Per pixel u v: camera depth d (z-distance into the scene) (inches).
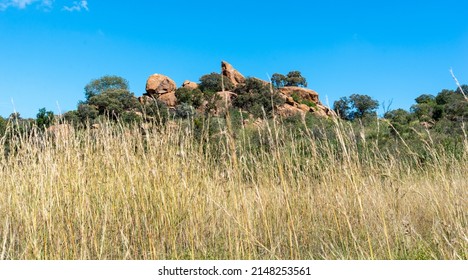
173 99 1238.9
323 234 173.2
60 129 206.8
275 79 2062.0
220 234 174.6
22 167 191.9
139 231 160.6
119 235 165.9
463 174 200.2
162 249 157.2
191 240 158.1
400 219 165.0
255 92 1138.0
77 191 166.9
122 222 169.0
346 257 145.3
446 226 146.8
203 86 1460.4
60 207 152.2
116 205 173.9
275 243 161.8
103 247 155.0
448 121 404.2
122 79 1959.9
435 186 186.1
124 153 192.4
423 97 1338.6
